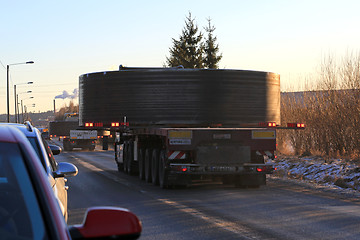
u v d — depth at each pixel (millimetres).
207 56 63000
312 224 9523
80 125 19094
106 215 2273
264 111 17703
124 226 2260
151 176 17375
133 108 17250
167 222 9781
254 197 13578
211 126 17062
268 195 14000
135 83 17234
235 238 8289
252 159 15992
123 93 17406
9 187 2781
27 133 6664
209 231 8891
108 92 17734
